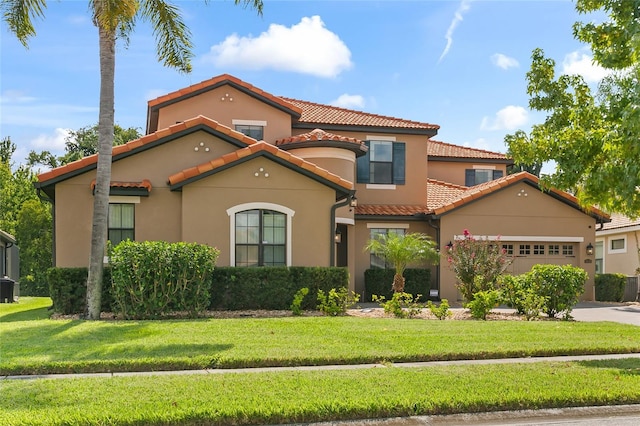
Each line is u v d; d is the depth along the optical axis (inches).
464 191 1055.0
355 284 969.5
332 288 668.7
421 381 325.4
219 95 944.3
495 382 324.8
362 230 979.3
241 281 644.7
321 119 1018.7
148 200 721.0
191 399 282.4
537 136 437.4
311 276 663.1
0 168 1513.3
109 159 593.9
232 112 945.5
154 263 570.6
